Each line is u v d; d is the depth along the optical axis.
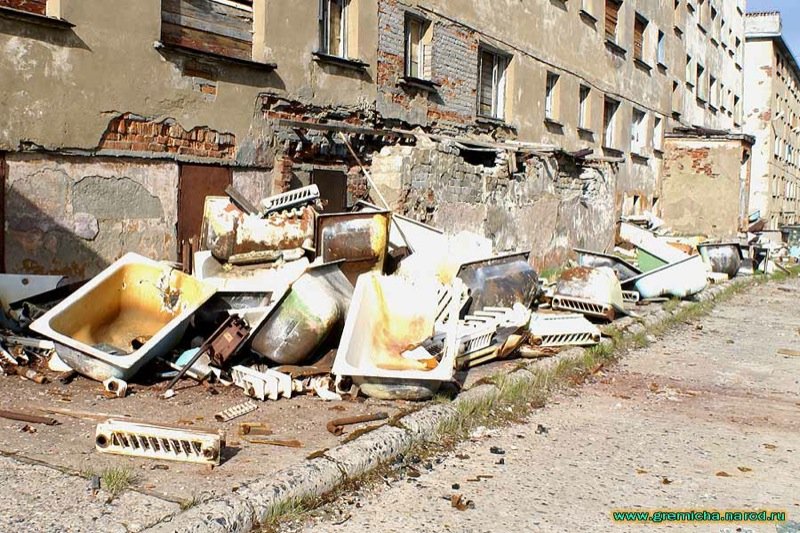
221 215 7.37
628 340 8.70
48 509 3.30
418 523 3.67
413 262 8.34
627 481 4.39
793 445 5.23
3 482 3.57
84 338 5.69
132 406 4.94
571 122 18.52
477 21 14.10
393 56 11.74
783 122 46.47
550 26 17.11
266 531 3.45
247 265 7.40
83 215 7.32
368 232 8.12
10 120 6.66
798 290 15.98
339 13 10.85
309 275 5.82
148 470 3.82
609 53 20.70
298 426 4.70
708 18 31.14
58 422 4.53
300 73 9.87
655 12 24.28
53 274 7.11
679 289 11.73
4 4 6.68
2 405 4.77
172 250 8.21
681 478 4.48
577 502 4.04
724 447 5.12
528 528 3.68
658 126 25.52
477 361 6.66
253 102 9.16
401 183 10.44
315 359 5.89
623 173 22.20
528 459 4.70
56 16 7.00
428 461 4.54
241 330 5.67
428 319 5.94
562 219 14.99
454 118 13.52
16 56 6.68
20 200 6.82
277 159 9.55
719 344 9.21
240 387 5.47
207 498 3.47
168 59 8.06
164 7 8.16
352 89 10.85
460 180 11.74
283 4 9.52
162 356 5.73
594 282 9.43
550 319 7.82
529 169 13.83
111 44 7.47
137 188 7.81
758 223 29.55
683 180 26.11
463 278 8.17
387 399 5.35
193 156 8.40
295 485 3.73
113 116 7.53
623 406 6.11
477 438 5.04
